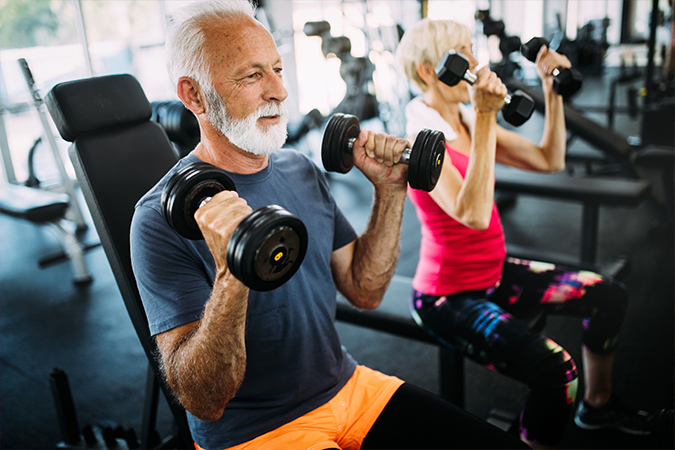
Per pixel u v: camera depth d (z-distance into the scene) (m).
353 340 2.29
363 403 1.11
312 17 7.05
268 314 0.99
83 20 4.20
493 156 1.31
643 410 1.72
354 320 1.64
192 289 0.94
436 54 1.46
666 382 1.84
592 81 8.17
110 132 1.15
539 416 1.27
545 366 1.24
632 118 5.39
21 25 4.33
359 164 1.11
